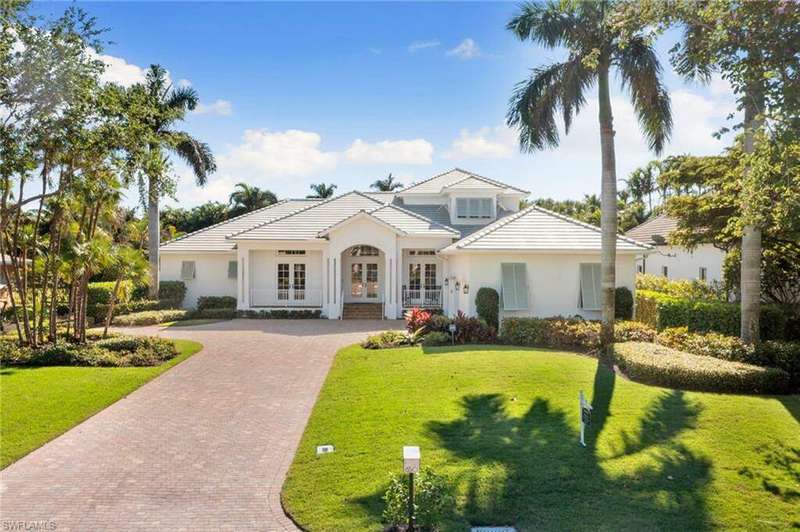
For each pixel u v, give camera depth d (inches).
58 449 370.6
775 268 688.4
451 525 247.6
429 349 655.1
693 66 371.2
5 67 498.0
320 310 1077.1
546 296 786.8
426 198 1256.8
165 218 2204.7
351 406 437.4
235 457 354.0
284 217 1152.8
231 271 1175.6
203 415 443.5
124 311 1064.8
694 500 268.5
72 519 273.4
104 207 790.5
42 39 516.7
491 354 595.8
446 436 354.9
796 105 274.2
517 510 260.1
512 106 660.1
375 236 1050.1
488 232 813.2
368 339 722.2
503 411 402.6
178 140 769.6
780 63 281.9
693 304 636.7
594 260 789.2
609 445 334.6
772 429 359.3
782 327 571.8
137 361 633.6
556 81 640.4
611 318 609.0
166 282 1161.4
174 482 316.5
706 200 701.3
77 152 626.2
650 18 346.6
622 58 605.6
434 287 1106.1
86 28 546.9
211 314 1074.7
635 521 249.4
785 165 323.9
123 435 397.7
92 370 600.1
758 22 283.4
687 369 456.4
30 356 636.1
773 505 264.7
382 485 289.0
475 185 1164.5
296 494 291.4
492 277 786.8
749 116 481.7
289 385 534.3
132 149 665.0
